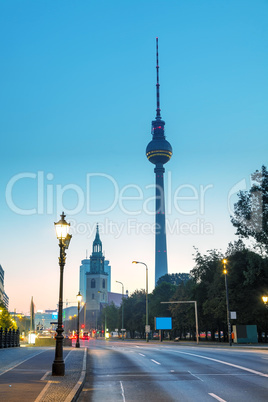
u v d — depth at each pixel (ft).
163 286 394.32
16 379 49.65
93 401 40.75
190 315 264.72
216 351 112.57
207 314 251.19
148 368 68.28
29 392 40.29
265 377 55.21
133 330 417.49
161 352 108.58
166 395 43.34
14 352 102.17
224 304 215.10
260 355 92.68
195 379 54.49
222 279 223.51
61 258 57.06
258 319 211.61
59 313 55.62
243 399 40.27
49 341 189.06
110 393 45.27
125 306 422.82
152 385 50.26
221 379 53.98
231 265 221.25
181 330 328.90
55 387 43.55
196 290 263.70
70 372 57.16
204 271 262.06
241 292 214.69
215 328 279.28
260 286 212.43
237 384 49.67
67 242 58.13
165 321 272.10
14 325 392.27
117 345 177.27
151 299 409.69
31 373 55.88
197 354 98.27
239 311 214.28
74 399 38.32
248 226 197.98
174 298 313.12
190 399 40.81
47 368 62.39
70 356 88.02
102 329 535.19
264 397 41.16
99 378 57.21
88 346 165.48
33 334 204.74
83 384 49.55
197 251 265.75
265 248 193.98
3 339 127.85
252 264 194.80
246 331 189.16
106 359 86.28
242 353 101.14
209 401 39.60
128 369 67.46
